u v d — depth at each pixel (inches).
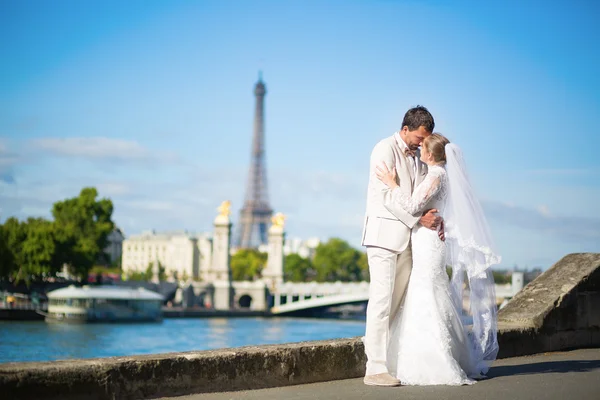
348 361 454.6
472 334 452.1
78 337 3538.4
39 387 325.4
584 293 592.4
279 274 7352.4
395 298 448.8
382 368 426.6
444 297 434.3
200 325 5024.6
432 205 442.9
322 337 4340.6
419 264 436.8
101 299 4660.4
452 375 419.8
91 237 5792.3
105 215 5905.5
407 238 436.8
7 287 5246.1
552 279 596.7
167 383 369.4
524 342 545.0
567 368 467.5
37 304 4840.1
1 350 2819.9
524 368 477.7
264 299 7086.6
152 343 3501.5
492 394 376.8
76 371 337.1
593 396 361.1
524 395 369.4
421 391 395.9
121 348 3181.6
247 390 400.2
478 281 454.6
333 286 6929.1
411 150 457.1
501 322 562.9
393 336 449.4
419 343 428.5
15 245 4955.7
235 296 7135.8
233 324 5339.6
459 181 453.1
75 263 5236.2
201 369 383.9
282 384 417.7
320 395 383.6
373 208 442.3
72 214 5772.6
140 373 359.3
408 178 448.1
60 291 4606.3
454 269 452.4
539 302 573.0
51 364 336.2
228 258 7190.0
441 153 450.0
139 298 4817.9
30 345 3056.1
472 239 450.3
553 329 568.4
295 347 426.9
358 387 415.5
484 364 449.4
